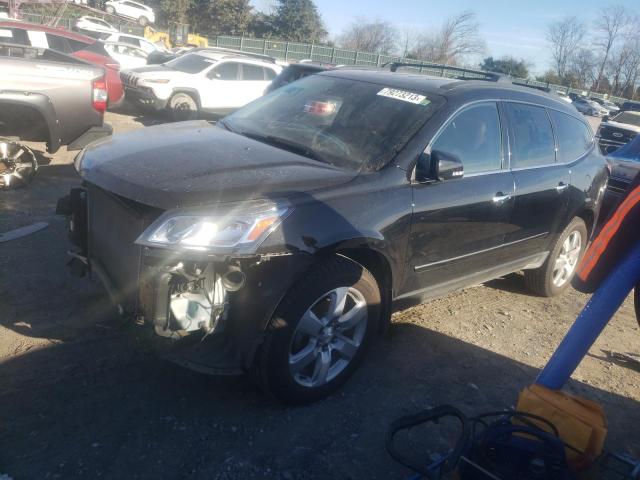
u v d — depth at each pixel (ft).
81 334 12.89
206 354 10.33
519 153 15.20
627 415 12.72
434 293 13.82
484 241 14.29
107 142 12.67
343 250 11.29
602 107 144.15
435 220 12.54
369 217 11.20
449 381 12.98
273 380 10.57
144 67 46.42
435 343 14.58
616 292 9.48
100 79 23.85
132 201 10.41
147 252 9.70
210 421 10.64
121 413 10.56
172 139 12.55
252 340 10.23
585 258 9.52
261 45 134.72
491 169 14.25
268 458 9.91
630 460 10.01
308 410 11.30
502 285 19.36
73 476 9.04
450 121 13.23
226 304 10.18
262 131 13.75
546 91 17.69
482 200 13.64
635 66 229.45
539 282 18.10
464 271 14.32
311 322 10.73
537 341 15.57
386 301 12.34
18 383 11.02
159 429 10.27
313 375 11.28
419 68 19.98
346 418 11.21
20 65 22.07
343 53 133.39
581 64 235.20
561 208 16.69
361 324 11.79
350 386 12.25
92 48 38.52
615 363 14.94
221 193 9.97
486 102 14.38
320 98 14.46
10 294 14.30
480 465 8.68
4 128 22.59
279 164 11.47
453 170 12.17
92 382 11.31
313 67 28.43
